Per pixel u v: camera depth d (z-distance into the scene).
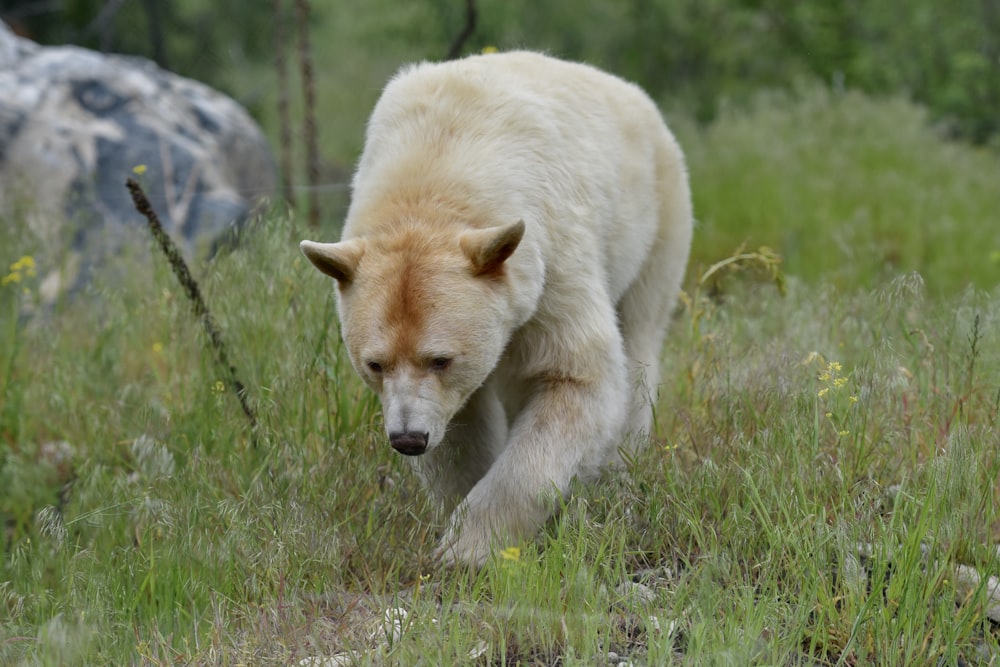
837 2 31.00
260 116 30.62
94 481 9.39
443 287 7.51
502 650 6.43
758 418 8.39
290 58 33.38
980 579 6.98
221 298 10.64
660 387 10.22
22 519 10.53
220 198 17.88
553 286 8.22
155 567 7.82
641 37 30.19
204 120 19.44
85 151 17.55
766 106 24.92
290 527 7.87
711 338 10.36
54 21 30.53
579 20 29.98
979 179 22.06
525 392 8.49
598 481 8.35
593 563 7.35
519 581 6.93
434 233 7.75
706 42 30.23
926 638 6.59
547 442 8.03
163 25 31.52
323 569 7.66
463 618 6.83
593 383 8.20
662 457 8.39
